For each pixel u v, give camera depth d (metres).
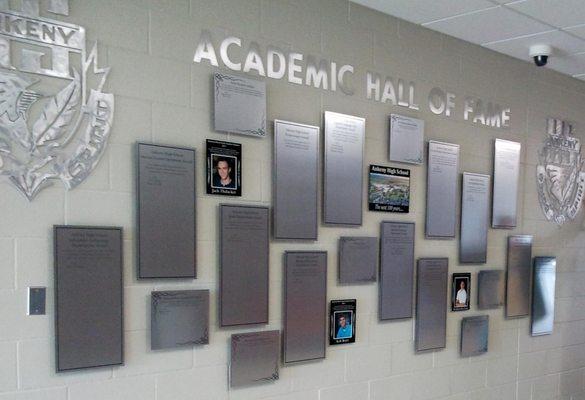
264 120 2.47
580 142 4.21
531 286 3.82
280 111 2.55
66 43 1.97
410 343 3.08
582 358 4.24
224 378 2.39
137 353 2.15
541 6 2.78
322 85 2.70
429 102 3.16
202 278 2.32
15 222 1.89
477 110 3.44
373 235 2.90
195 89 2.29
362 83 2.86
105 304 2.05
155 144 2.16
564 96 4.06
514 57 3.67
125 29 2.11
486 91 3.49
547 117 3.92
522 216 3.76
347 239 2.77
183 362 2.27
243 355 2.41
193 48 2.28
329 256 2.73
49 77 1.94
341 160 2.74
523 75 3.74
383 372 2.95
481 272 3.44
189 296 2.26
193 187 2.26
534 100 3.82
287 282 2.54
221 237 2.34
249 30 2.45
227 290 2.36
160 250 2.18
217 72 2.35
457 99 3.32
